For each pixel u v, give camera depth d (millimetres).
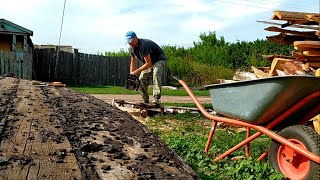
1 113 3502
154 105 10070
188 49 38594
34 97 4883
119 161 2381
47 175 2010
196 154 5637
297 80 4160
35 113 3664
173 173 2230
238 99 4949
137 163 2365
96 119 3627
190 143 6262
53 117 3543
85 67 24406
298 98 4398
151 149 2727
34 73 22672
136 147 2750
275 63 8734
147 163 2381
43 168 2117
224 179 4637
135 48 9383
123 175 2119
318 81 4188
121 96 15734
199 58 36344
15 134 2791
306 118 4879
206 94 19953
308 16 7426
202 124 9164
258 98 4594
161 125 8766
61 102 4598
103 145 2699
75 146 2625
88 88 20359
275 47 34969
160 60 9742
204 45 40562
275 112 4605
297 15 7465
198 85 27484
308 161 4246
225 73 28234
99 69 24828
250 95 4715
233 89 4996
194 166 5105
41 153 2391
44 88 6359
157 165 2363
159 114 10078
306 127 4289
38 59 23734
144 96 10203
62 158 2326
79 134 2951
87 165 2230
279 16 7453
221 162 5359
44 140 2691
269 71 9414
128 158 2439
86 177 2031
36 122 3252
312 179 4031
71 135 2908
